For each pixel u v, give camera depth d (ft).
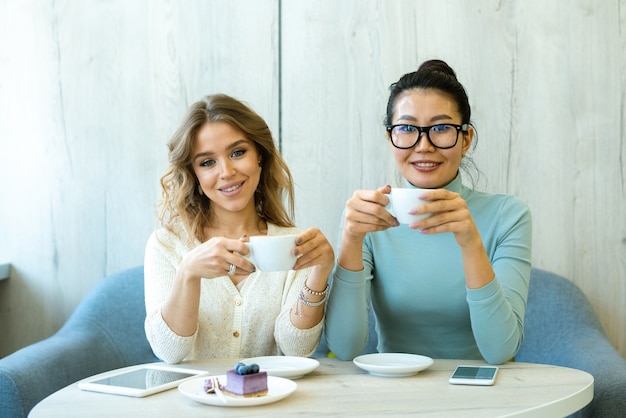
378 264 5.57
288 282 5.68
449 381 4.21
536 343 7.20
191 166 5.89
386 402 3.82
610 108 7.52
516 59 7.62
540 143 7.63
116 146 8.14
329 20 7.82
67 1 8.14
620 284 7.59
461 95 5.40
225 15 7.95
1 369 6.06
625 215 7.55
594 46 7.52
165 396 4.03
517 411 3.60
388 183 7.80
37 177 8.29
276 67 7.90
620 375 5.68
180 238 5.89
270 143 5.96
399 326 5.54
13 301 8.40
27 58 8.23
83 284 8.27
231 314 5.65
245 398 3.75
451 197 4.41
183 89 8.03
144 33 8.06
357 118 7.82
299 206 7.96
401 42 7.73
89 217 8.22
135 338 7.68
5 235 8.38
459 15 7.66
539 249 7.70
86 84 8.16
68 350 6.90
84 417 3.63
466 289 5.12
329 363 4.95
